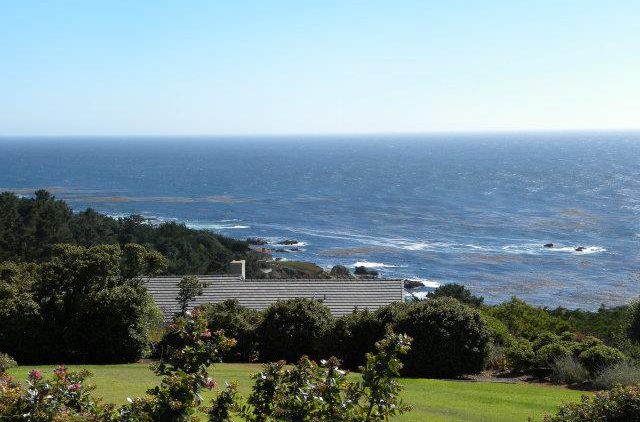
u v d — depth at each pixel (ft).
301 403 19.69
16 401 17.72
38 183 465.06
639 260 198.08
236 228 273.13
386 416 21.12
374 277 175.73
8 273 70.23
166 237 168.66
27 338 55.31
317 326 56.85
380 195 386.11
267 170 602.03
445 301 53.52
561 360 50.16
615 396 27.02
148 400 18.72
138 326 56.75
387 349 20.99
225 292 79.05
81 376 19.51
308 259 207.92
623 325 73.46
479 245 227.40
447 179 479.00
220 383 40.96
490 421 34.04
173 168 634.02
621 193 369.91
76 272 56.18
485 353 50.67
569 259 201.36
